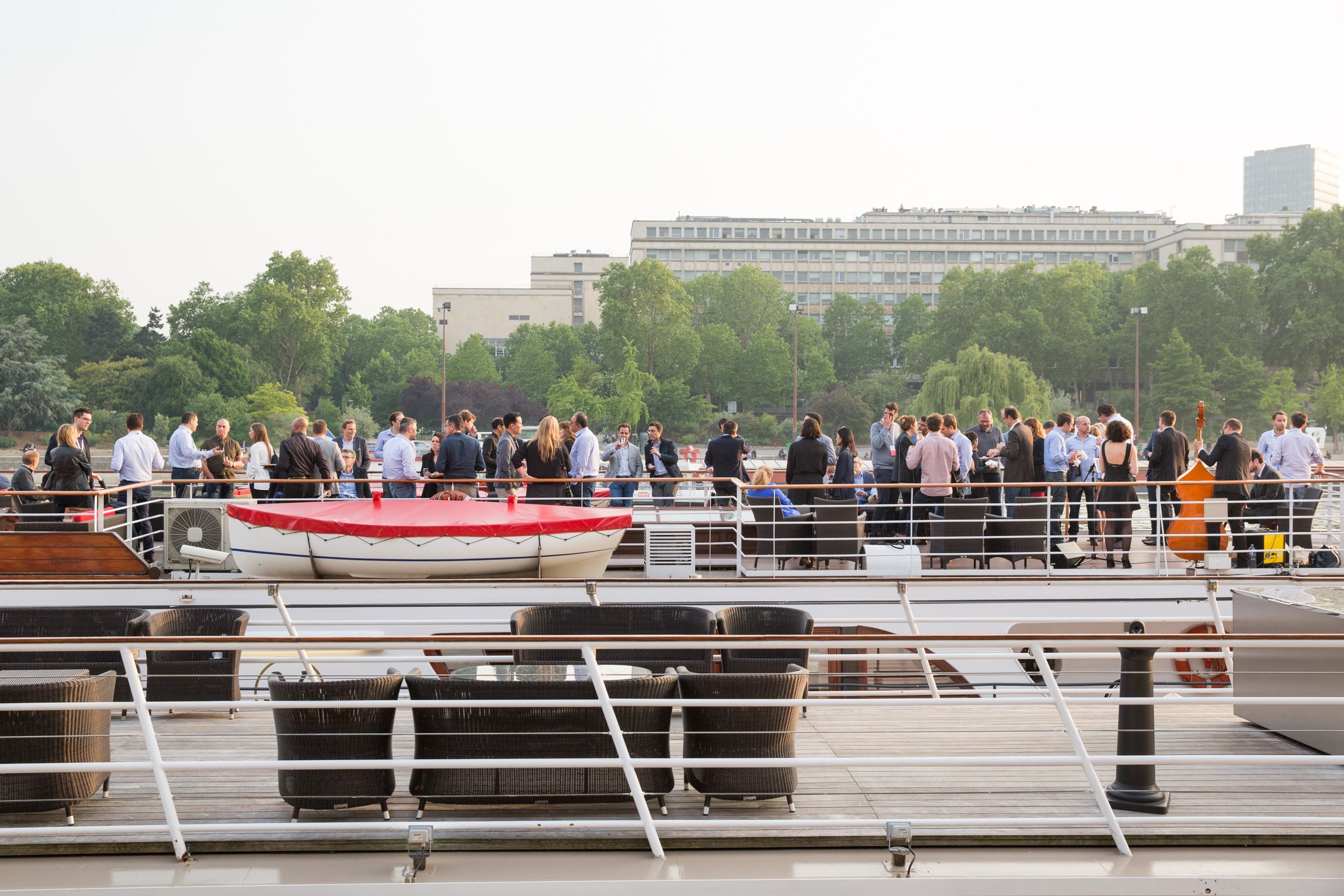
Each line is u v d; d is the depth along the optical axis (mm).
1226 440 11500
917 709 7848
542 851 5141
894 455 13555
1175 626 11094
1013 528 11508
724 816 5516
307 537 9938
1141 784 5738
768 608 7496
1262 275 103500
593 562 10562
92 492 10375
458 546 9984
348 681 5332
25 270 115375
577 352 115938
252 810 5531
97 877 4828
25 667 6832
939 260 147875
